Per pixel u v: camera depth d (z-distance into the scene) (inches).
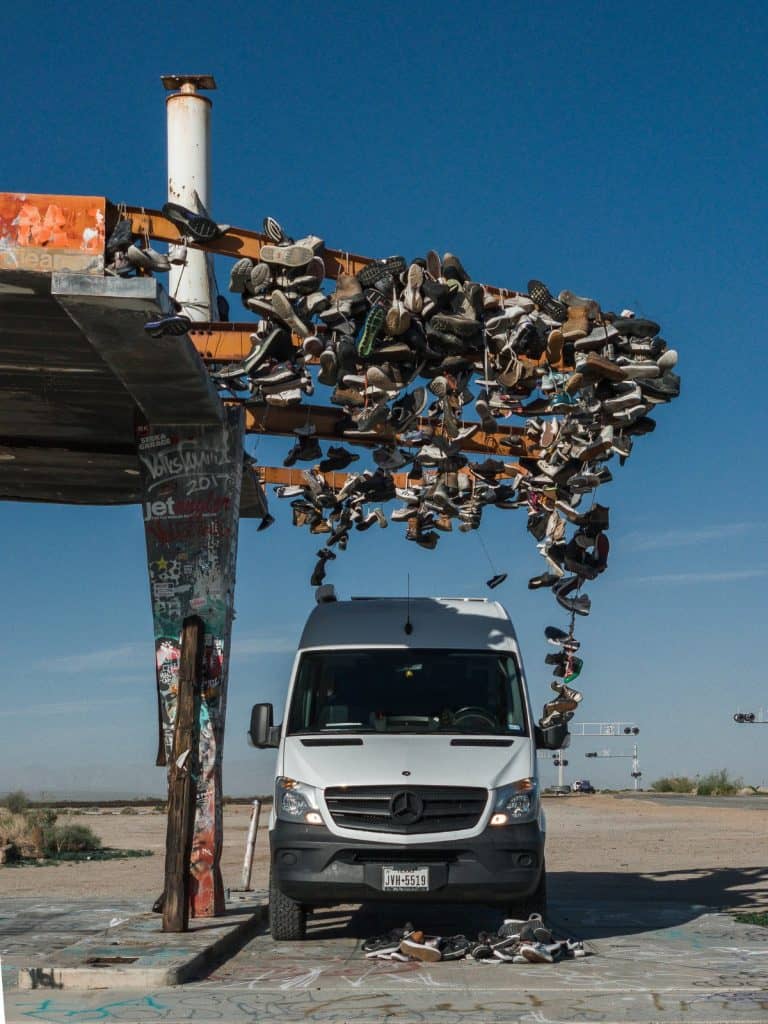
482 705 460.4
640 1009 321.7
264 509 654.5
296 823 426.6
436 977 374.6
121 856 1099.3
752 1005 327.3
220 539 506.6
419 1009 323.3
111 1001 338.6
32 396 499.5
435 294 387.9
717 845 1104.2
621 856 985.5
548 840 1214.9
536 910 450.6
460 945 416.2
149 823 1733.5
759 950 433.4
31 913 567.2
